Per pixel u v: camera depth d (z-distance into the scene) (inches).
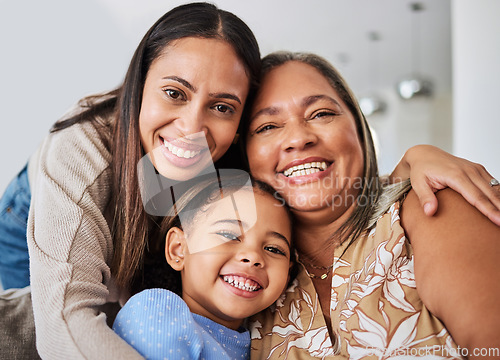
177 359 32.6
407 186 37.0
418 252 31.8
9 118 66.4
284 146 39.0
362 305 32.9
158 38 41.1
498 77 86.5
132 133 41.0
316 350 34.9
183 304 35.3
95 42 68.5
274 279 37.6
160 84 40.0
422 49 135.8
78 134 43.4
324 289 39.0
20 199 50.5
